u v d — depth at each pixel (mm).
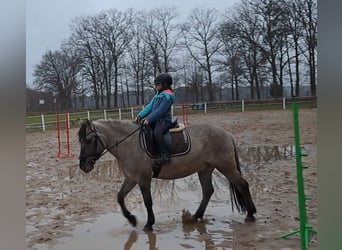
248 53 29875
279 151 10625
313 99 23656
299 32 26531
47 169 9484
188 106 25641
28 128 18234
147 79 33812
